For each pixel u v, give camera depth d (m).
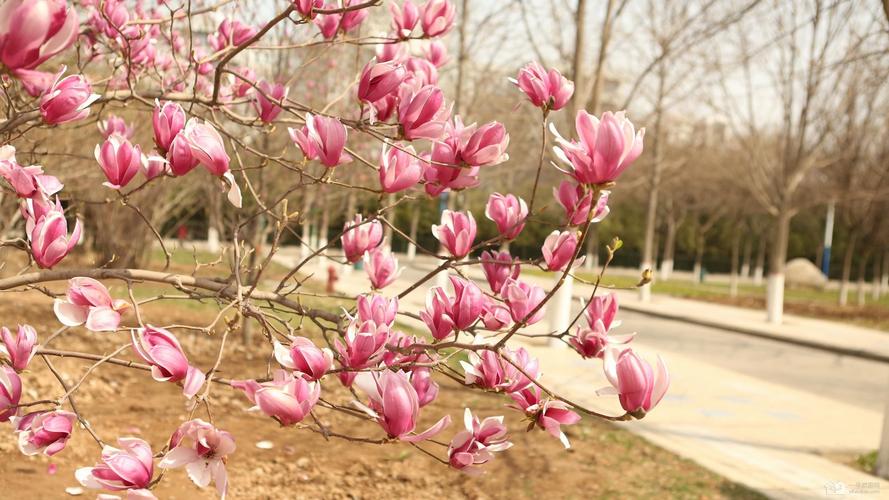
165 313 10.39
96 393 6.10
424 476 5.00
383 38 2.23
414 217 36.19
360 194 9.03
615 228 46.53
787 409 8.32
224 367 7.57
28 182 1.60
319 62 7.21
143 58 3.13
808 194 28.66
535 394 1.75
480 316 1.86
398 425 1.38
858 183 23.36
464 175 1.81
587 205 1.80
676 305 22.14
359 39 2.37
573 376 8.65
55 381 6.09
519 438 5.89
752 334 16.61
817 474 5.74
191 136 1.49
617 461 5.54
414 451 5.48
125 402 5.96
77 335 8.23
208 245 27.42
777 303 18.53
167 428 5.41
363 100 1.74
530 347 10.40
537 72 1.77
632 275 41.03
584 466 5.36
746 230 47.72
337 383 7.25
